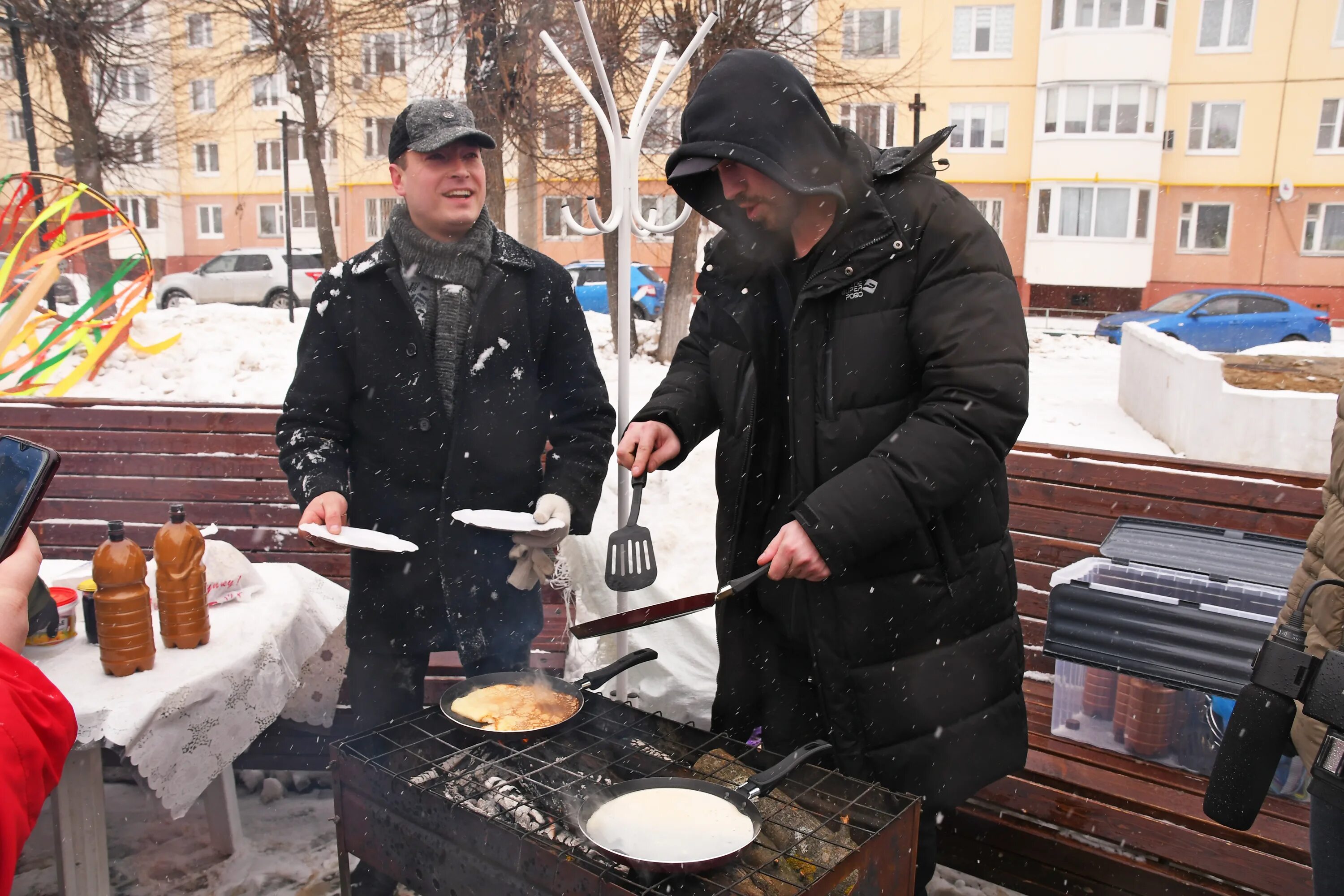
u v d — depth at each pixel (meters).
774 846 1.57
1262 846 2.04
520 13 9.33
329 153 28.75
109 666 2.00
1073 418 8.91
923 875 1.99
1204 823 2.09
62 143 15.09
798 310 1.82
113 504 3.68
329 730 2.88
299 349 2.32
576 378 2.40
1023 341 1.72
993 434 1.67
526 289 2.33
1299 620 1.51
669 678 3.12
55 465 1.33
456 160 2.16
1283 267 26.06
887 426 1.81
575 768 1.80
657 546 4.14
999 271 1.74
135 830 2.79
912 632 1.82
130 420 3.66
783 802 1.67
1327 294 25.80
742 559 2.09
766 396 2.03
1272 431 6.44
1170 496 2.85
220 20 16.11
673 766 1.81
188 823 2.82
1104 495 2.94
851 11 23.97
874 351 1.79
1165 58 25.14
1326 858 1.52
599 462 2.35
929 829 1.96
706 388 2.17
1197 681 2.17
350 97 17.31
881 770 1.86
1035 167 26.17
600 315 11.93
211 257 30.84
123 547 2.01
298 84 14.32
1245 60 25.39
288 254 13.95
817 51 11.54
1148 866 2.15
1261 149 25.69
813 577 1.67
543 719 1.88
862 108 24.98
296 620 2.52
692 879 1.45
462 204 2.19
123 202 28.81
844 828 1.57
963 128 26.50
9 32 11.33
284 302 20.17
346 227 29.66
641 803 1.61
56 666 2.06
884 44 25.77
